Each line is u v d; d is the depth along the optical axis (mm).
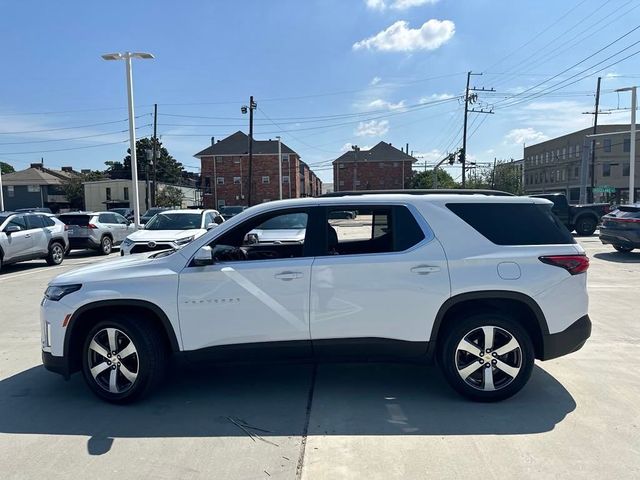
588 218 22875
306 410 4160
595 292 9234
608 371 5016
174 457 3404
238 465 3285
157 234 11734
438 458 3332
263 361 4297
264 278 4215
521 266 4191
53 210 71625
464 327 4180
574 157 82250
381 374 5016
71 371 4395
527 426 3801
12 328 7133
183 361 4281
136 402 4359
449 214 4348
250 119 44031
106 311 4434
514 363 4223
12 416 4121
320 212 4402
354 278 4195
